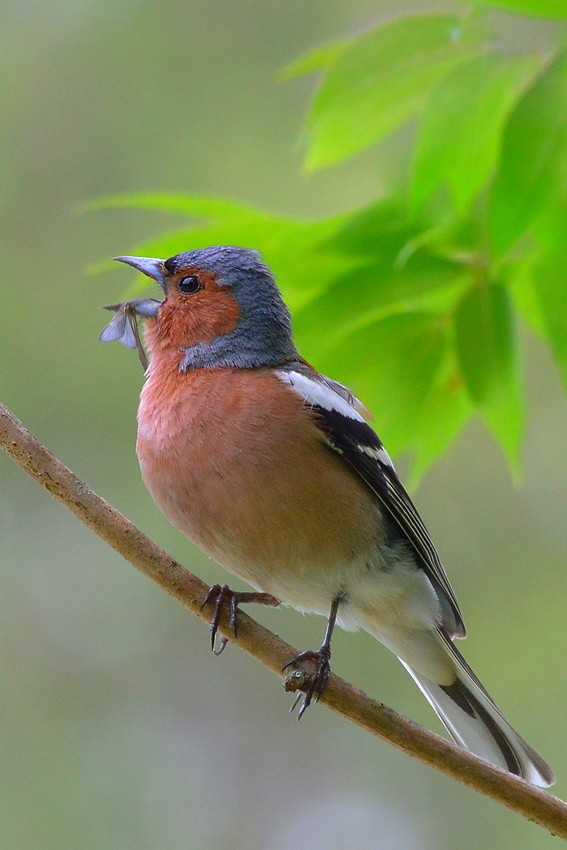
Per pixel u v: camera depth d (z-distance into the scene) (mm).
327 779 12523
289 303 6891
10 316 12141
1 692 11945
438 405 6969
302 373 7199
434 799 12234
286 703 12695
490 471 11922
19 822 11523
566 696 11156
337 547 6777
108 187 12500
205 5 12719
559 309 6281
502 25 7352
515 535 11766
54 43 12766
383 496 6977
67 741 11961
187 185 12438
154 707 12258
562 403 11836
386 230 6516
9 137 12586
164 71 12664
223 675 12633
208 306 7352
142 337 7738
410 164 6938
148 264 7676
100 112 12625
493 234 5863
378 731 5719
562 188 6078
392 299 6574
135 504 11727
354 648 11883
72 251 12398
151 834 11711
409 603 7262
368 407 6941
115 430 11914
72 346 12117
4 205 12438
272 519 6539
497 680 11359
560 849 11383
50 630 12227
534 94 5875
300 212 11938
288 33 12602
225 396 6695
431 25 6410
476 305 6555
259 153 12391
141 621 12523
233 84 12586
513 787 5516
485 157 6406
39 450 5883
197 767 12133
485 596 11617
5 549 12273
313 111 6594
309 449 6664
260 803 12195
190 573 6043
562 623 11383
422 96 6629
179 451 6605
